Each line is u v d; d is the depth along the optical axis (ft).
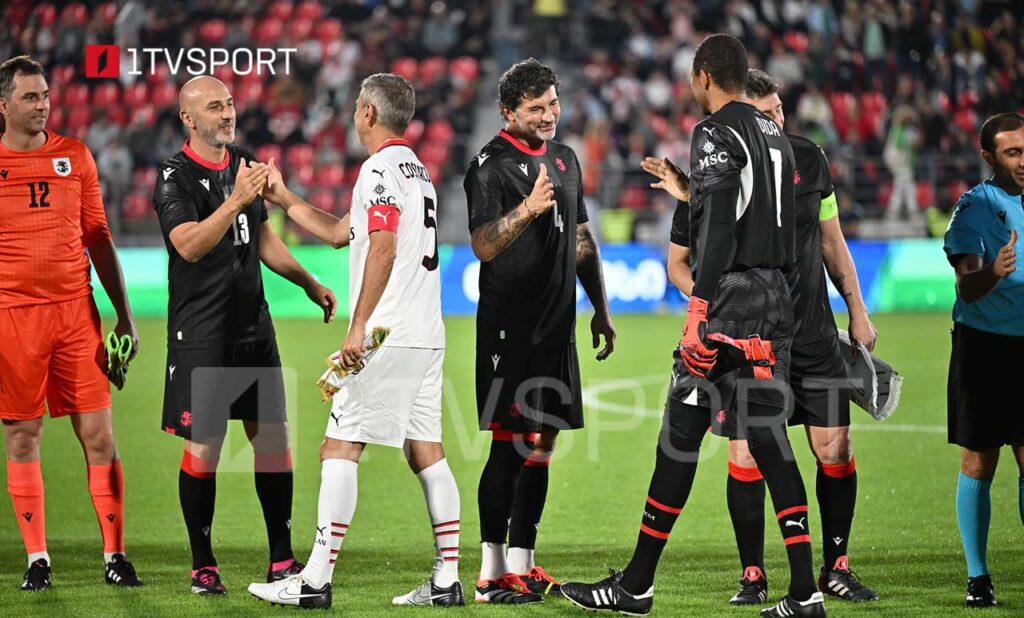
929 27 271.08
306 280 64.85
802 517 50.80
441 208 239.09
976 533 55.26
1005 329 54.75
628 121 262.47
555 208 58.03
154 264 209.87
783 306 51.52
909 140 243.60
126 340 61.36
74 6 254.68
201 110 58.95
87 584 60.75
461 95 264.11
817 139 248.11
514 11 293.02
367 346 53.42
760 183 50.55
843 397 57.36
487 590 57.11
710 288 49.14
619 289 215.31
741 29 277.44
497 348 58.08
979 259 55.52
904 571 62.64
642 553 52.01
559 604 56.29
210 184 59.82
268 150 249.34
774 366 51.67
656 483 51.78
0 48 252.83
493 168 57.88
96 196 62.34
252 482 93.15
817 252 57.41
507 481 57.67
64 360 60.23
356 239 54.80
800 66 261.85
